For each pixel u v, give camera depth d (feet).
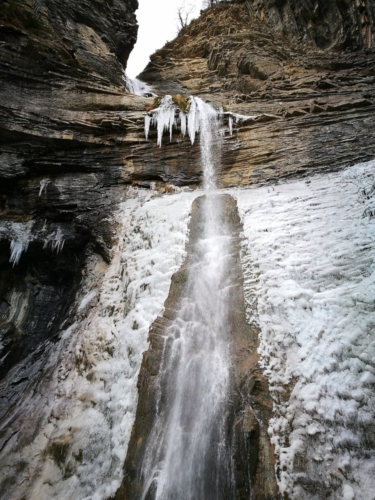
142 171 33.40
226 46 61.57
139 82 61.05
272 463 12.85
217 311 18.99
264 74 47.14
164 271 22.68
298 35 65.41
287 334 16.70
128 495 13.25
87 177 33.22
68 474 15.60
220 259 22.18
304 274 19.35
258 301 18.72
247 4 78.84
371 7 55.72
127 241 27.94
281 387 14.88
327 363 15.15
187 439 14.02
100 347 20.79
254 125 34.35
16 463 16.97
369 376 14.17
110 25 62.59
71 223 32.45
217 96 47.67
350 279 18.26
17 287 31.65
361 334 15.58
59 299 31.55
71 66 36.35
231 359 16.38
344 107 33.58
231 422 13.92
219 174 32.65
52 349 24.22
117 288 24.76
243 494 12.10
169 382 16.25
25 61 33.45
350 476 11.97
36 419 19.02
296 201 25.71
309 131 32.65
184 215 26.55
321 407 13.84
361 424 13.05
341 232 21.29
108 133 34.40
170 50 74.74
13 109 31.58
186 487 12.74
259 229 23.40
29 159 32.48
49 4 49.83
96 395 18.20
